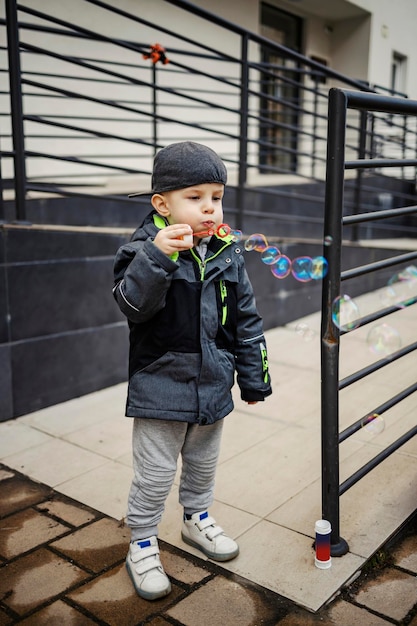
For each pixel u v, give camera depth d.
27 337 3.05
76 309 3.25
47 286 3.10
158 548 1.92
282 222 6.62
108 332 3.45
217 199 1.67
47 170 5.88
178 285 1.69
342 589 1.82
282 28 9.15
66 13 5.68
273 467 2.55
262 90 8.57
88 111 6.10
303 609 1.73
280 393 3.43
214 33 7.34
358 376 1.93
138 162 6.76
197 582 1.84
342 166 1.66
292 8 9.09
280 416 3.10
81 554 1.98
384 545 2.01
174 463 1.80
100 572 1.89
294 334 4.70
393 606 1.74
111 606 1.74
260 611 1.72
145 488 1.78
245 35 4.11
